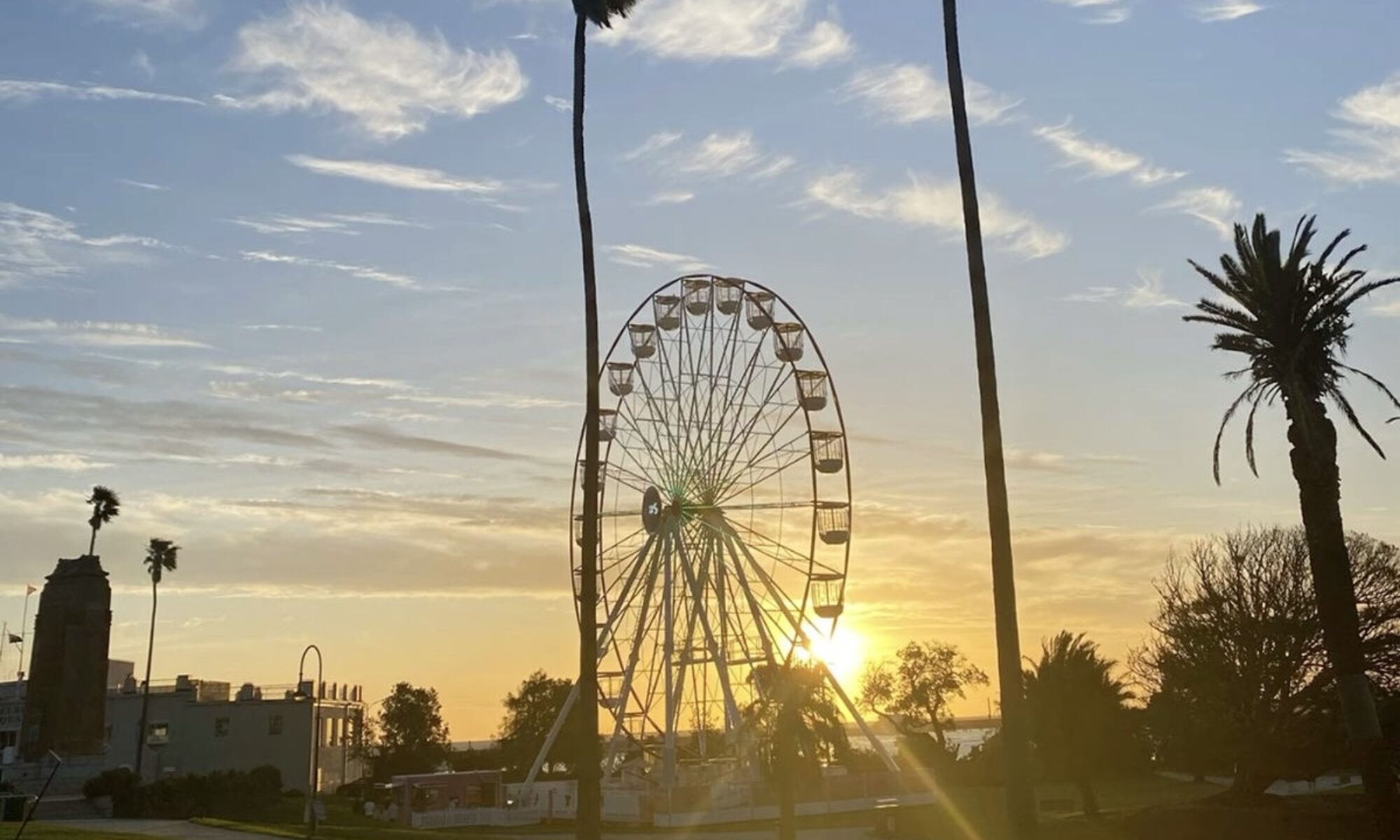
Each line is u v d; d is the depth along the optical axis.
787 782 64.31
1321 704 71.69
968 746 159.12
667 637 86.19
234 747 117.62
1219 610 75.88
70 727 103.88
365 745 152.12
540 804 96.62
